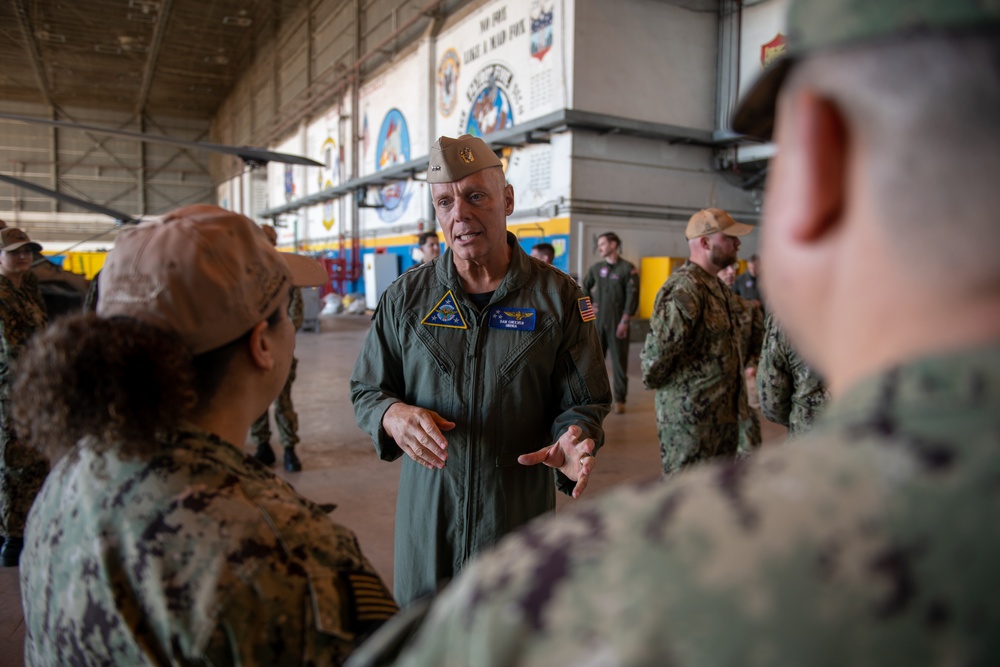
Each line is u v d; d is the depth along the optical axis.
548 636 0.32
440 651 0.35
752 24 9.10
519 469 1.60
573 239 9.01
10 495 2.83
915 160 0.30
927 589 0.28
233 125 25.92
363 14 15.03
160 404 0.65
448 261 1.64
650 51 9.12
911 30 0.30
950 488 0.29
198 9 18.17
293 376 4.09
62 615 0.65
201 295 0.70
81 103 26.09
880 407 0.33
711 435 2.57
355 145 15.63
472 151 1.55
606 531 0.34
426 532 1.59
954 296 0.31
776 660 0.29
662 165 9.55
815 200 0.35
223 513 0.65
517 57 9.66
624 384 5.55
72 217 25.59
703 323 2.53
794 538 0.30
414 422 1.46
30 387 0.64
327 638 0.65
